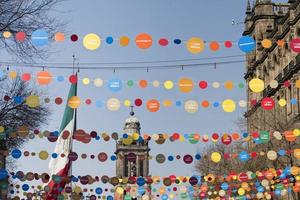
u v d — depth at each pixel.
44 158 22.25
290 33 57.41
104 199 32.31
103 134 21.95
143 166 121.50
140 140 22.36
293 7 57.06
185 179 27.52
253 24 72.50
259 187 34.97
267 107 19.55
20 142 28.05
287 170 28.66
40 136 22.11
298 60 53.78
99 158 22.97
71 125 26.61
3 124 24.36
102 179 26.52
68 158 25.16
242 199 38.94
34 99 18.53
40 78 17.33
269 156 25.25
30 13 18.78
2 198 28.45
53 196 28.05
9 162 33.56
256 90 17.88
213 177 30.08
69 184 32.78
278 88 58.91
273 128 47.34
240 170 48.12
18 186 29.48
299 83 20.09
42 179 25.39
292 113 54.41
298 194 45.94
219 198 38.06
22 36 16.11
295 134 22.86
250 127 55.53
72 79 17.52
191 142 21.95
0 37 18.83
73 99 18.73
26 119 24.95
